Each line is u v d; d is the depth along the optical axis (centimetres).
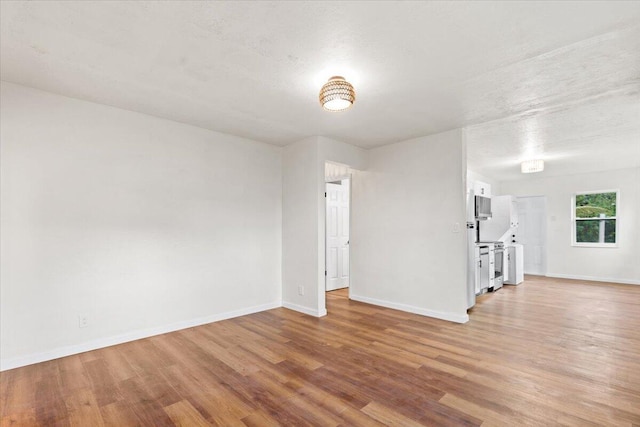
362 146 466
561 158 555
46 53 217
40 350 268
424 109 321
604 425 182
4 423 186
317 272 405
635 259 634
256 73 247
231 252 401
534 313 417
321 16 179
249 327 359
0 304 251
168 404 206
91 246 296
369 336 329
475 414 193
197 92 281
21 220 262
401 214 437
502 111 327
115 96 288
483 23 185
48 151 276
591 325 366
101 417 192
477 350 291
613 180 661
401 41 204
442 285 392
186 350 292
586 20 182
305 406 203
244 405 204
